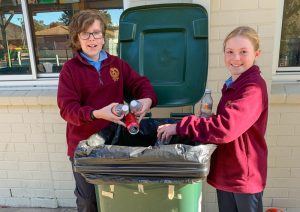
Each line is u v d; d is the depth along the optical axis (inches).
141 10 86.3
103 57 76.7
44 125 110.7
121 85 78.8
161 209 62.3
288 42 103.8
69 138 77.1
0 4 110.3
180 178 58.0
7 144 114.4
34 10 110.7
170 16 84.9
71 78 72.5
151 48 86.4
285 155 101.9
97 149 59.7
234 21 91.7
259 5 89.7
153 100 77.1
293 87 100.4
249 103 59.9
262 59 93.4
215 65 95.2
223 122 58.9
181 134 62.5
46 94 108.3
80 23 70.0
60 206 119.6
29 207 120.6
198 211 65.1
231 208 70.1
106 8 107.9
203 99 76.4
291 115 98.0
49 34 112.3
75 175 79.1
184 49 84.5
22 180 118.2
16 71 116.0
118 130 75.1
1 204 121.9
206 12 82.5
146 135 78.3
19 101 108.0
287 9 101.0
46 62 115.0
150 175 58.6
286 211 107.4
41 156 114.5
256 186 66.1
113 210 64.5
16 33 112.5
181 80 85.3
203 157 56.8
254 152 65.9
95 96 74.3
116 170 59.2
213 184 69.4
